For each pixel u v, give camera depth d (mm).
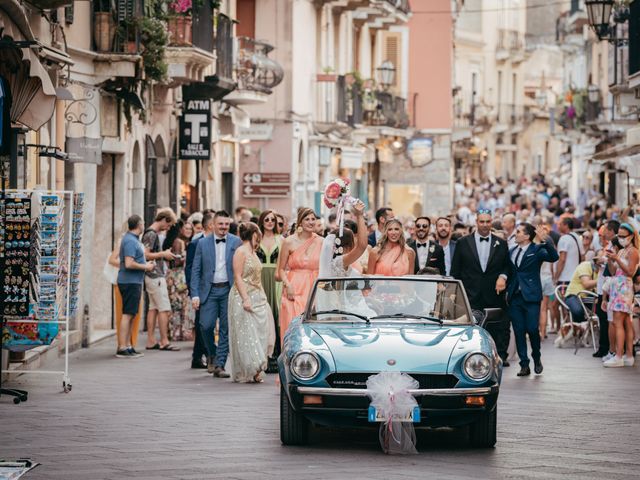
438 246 20062
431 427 12859
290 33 41562
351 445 13039
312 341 12781
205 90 32500
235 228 22781
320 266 16078
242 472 11570
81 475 11422
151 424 14211
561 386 18047
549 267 26219
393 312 13773
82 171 23359
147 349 23062
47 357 20375
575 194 70000
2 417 14648
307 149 44125
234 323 17953
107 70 23984
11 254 16016
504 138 92188
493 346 12977
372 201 58688
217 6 31047
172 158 31125
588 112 58094
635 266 20859
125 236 21562
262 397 16469
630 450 12875
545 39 106188
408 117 57188
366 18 52844
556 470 11805
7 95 15945
